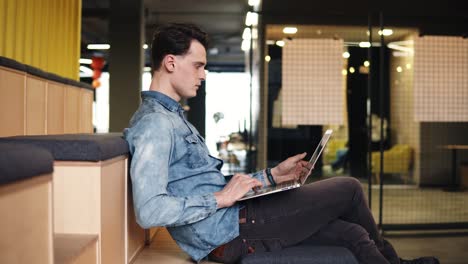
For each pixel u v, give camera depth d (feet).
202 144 5.46
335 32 26.32
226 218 5.19
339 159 33.17
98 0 33.91
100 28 43.47
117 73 29.27
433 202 23.94
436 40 14.79
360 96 33.24
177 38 5.16
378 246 5.88
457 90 14.93
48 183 2.90
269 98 29.35
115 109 29.25
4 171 2.31
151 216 4.57
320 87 14.76
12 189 2.46
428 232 15.64
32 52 9.74
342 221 5.64
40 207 2.78
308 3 25.41
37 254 2.75
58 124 9.79
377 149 32.73
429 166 29.37
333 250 5.33
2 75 6.64
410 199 24.95
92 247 4.02
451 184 28.94
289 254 5.17
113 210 4.60
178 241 5.34
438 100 14.83
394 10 26.08
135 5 29.22
